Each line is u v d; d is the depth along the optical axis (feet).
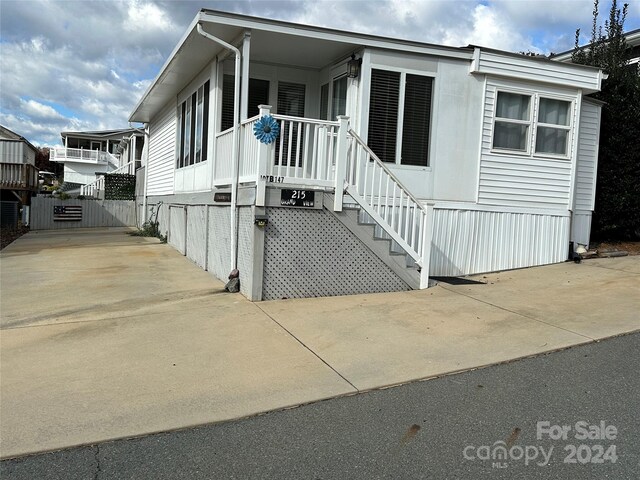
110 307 24.13
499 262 34.37
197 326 20.93
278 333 19.95
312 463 10.92
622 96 39.09
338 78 34.27
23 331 20.51
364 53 30.58
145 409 13.53
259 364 16.79
